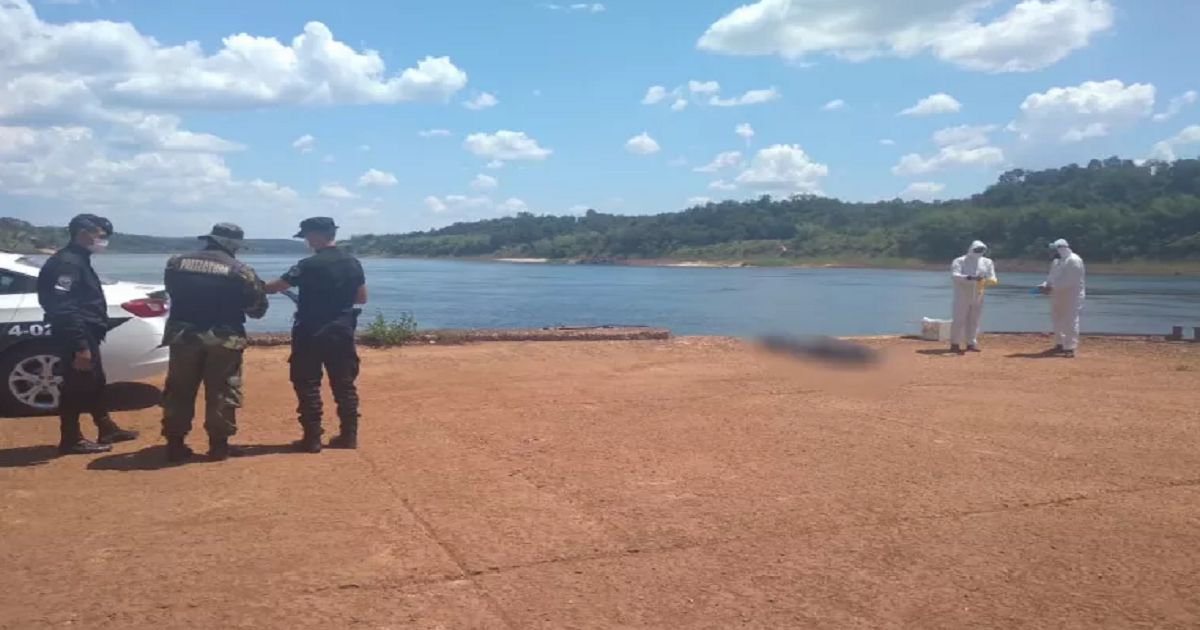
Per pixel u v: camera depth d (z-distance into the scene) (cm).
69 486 579
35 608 393
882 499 560
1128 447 704
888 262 9838
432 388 962
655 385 987
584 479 602
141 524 504
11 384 789
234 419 651
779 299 4647
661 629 382
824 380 980
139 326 826
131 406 864
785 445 703
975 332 1341
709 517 524
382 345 1320
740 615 396
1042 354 1309
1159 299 4428
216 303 637
